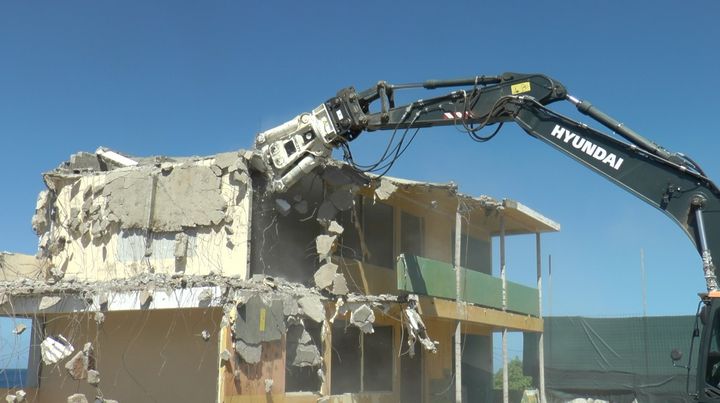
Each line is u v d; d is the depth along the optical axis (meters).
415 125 12.74
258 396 12.59
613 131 10.69
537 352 25.70
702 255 9.52
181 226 14.41
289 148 13.73
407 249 19.20
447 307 17.44
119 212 15.02
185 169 14.65
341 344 16.84
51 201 16.00
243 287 12.72
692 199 9.88
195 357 13.85
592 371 24.81
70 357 14.88
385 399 17.47
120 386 14.53
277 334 13.12
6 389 14.68
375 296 15.45
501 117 11.87
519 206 20.55
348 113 13.16
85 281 14.75
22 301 14.26
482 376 23.27
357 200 17.41
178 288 12.95
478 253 23.50
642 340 24.31
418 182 16.80
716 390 9.06
